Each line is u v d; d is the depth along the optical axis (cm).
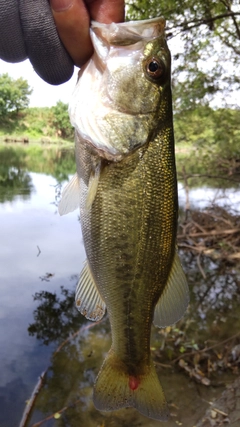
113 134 19
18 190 145
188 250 91
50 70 18
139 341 22
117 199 20
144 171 20
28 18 17
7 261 77
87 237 20
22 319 57
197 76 104
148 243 20
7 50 17
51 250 84
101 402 22
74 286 67
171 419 38
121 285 21
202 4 77
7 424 38
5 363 47
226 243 84
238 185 134
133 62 19
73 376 45
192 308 64
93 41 18
